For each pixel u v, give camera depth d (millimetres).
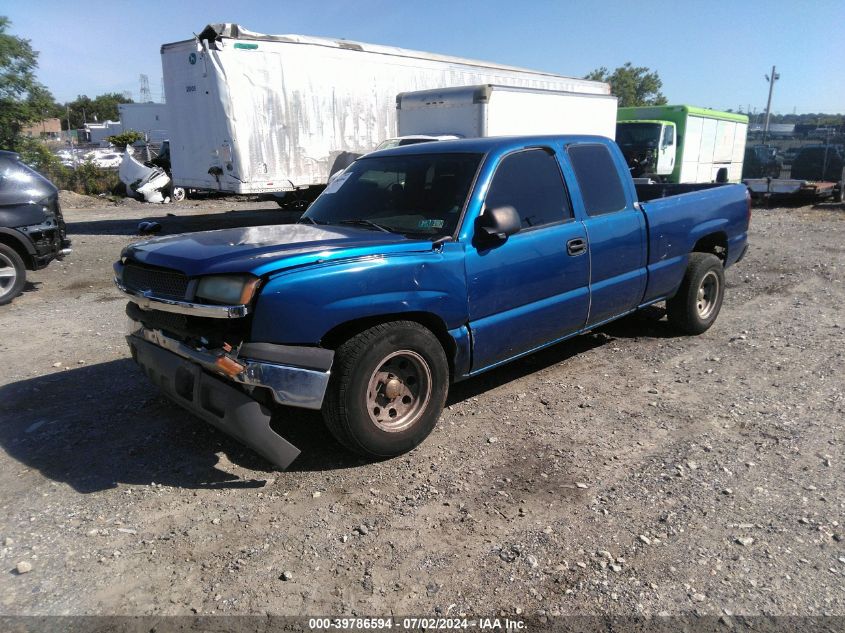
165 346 3777
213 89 12719
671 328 6367
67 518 3270
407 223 4238
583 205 4859
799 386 4969
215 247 3680
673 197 5789
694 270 6035
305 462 3848
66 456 3912
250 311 3295
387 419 3816
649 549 2982
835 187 20422
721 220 6289
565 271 4645
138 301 3805
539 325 4578
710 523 3176
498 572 2846
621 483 3570
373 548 3029
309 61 13758
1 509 3355
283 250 3510
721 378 5172
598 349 5977
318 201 4992
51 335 6453
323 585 2775
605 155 5219
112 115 100875
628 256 5215
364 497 3469
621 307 5340
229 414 3369
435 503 3402
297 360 3365
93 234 14062
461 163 4387
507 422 4387
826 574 2795
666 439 4102
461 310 4004
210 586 2771
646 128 17938
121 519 3266
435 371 3900
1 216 7691
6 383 5109
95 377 5234
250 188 13234
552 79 19234
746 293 8188
